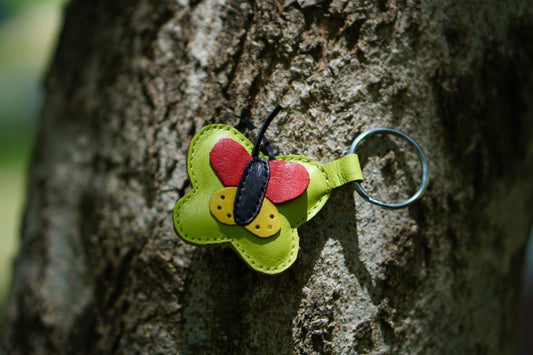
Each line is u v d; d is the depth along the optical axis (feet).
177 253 1.12
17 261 1.44
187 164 1.04
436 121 1.13
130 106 1.23
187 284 1.11
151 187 1.17
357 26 1.10
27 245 1.40
